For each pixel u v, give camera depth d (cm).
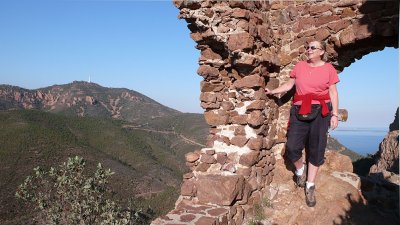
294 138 363
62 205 822
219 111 430
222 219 334
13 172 5375
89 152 7019
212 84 434
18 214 2989
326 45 429
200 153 435
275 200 412
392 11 373
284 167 452
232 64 411
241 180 378
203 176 394
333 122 330
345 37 405
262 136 417
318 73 338
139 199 4856
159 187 5856
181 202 391
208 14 387
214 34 390
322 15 429
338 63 455
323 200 390
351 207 380
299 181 399
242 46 368
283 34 464
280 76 466
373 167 1342
